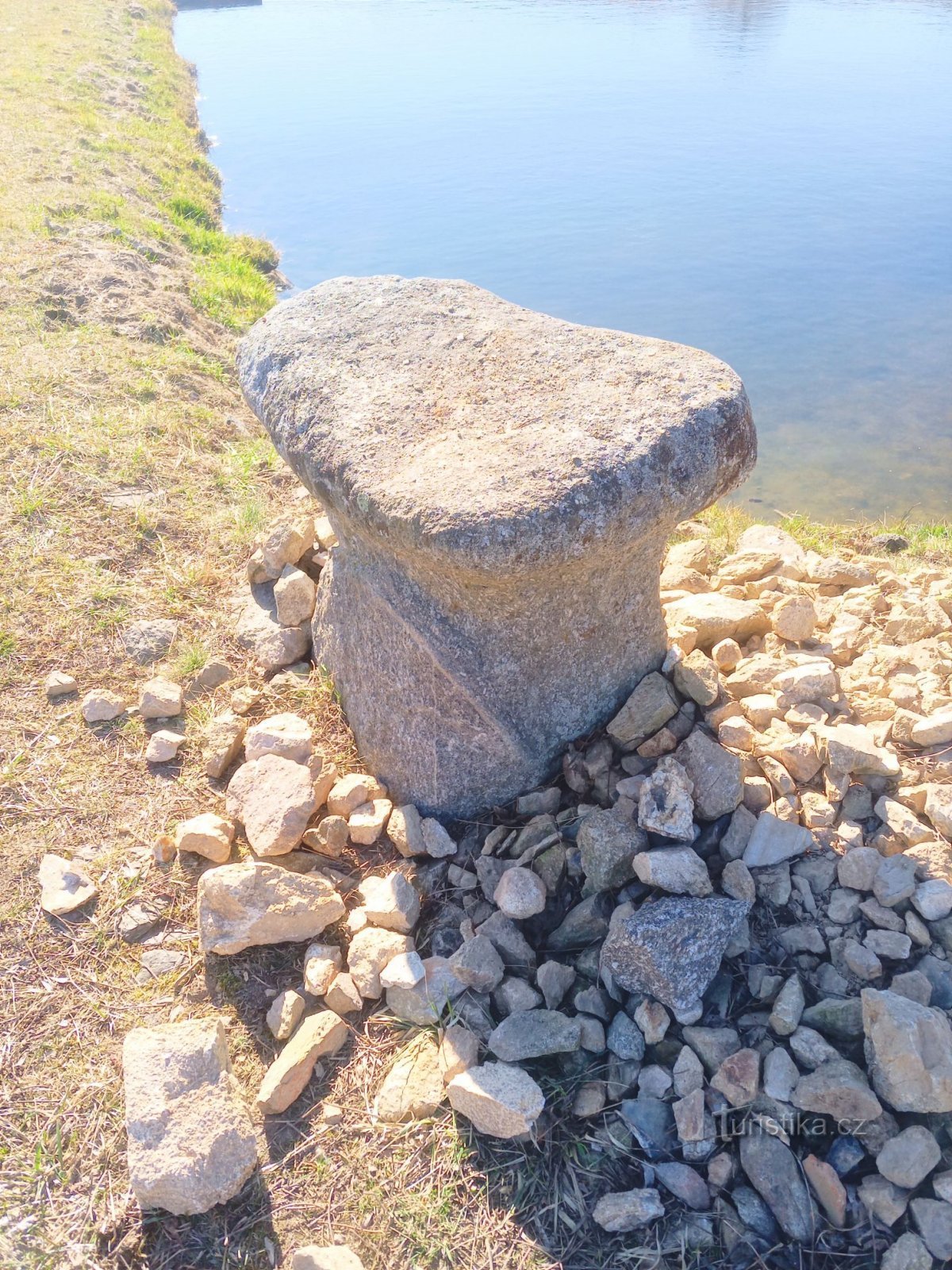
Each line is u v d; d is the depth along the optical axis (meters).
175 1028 2.26
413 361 2.98
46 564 3.88
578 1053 2.32
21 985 2.51
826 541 5.03
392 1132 2.23
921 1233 1.99
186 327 6.84
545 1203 2.11
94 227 8.52
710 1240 2.04
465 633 2.71
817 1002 2.32
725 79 21.02
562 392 2.69
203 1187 2.05
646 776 2.70
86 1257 2.01
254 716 3.30
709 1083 2.22
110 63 18.64
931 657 3.15
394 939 2.54
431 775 2.88
